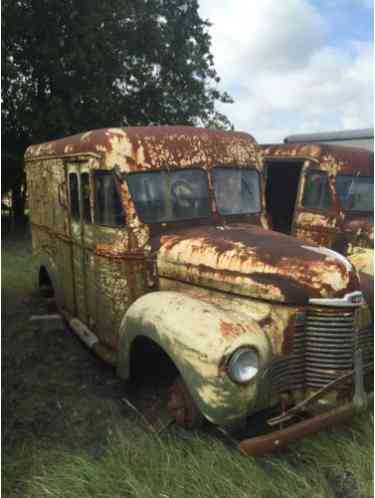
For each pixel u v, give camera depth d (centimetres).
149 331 318
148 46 1603
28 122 1377
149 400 387
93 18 1382
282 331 299
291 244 335
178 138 418
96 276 436
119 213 392
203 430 318
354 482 286
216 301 334
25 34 1392
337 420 287
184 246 363
